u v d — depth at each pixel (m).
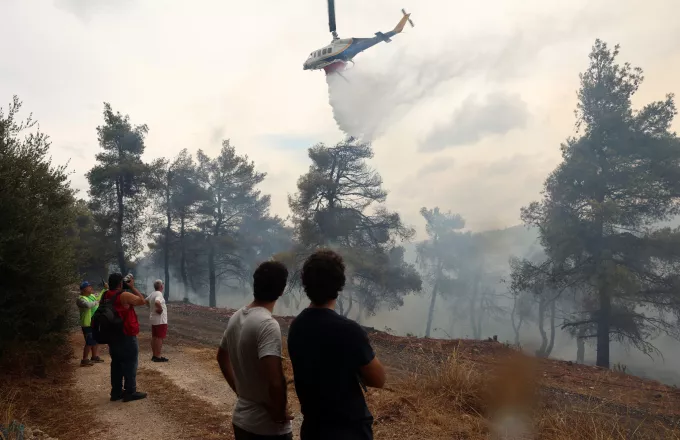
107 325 6.41
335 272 2.58
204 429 5.43
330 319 2.52
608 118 21.16
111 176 31.94
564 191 21.91
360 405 2.46
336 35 23.91
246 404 2.79
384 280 30.72
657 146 20.42
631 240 20.72
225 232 38.72
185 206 37.12
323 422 2.43
